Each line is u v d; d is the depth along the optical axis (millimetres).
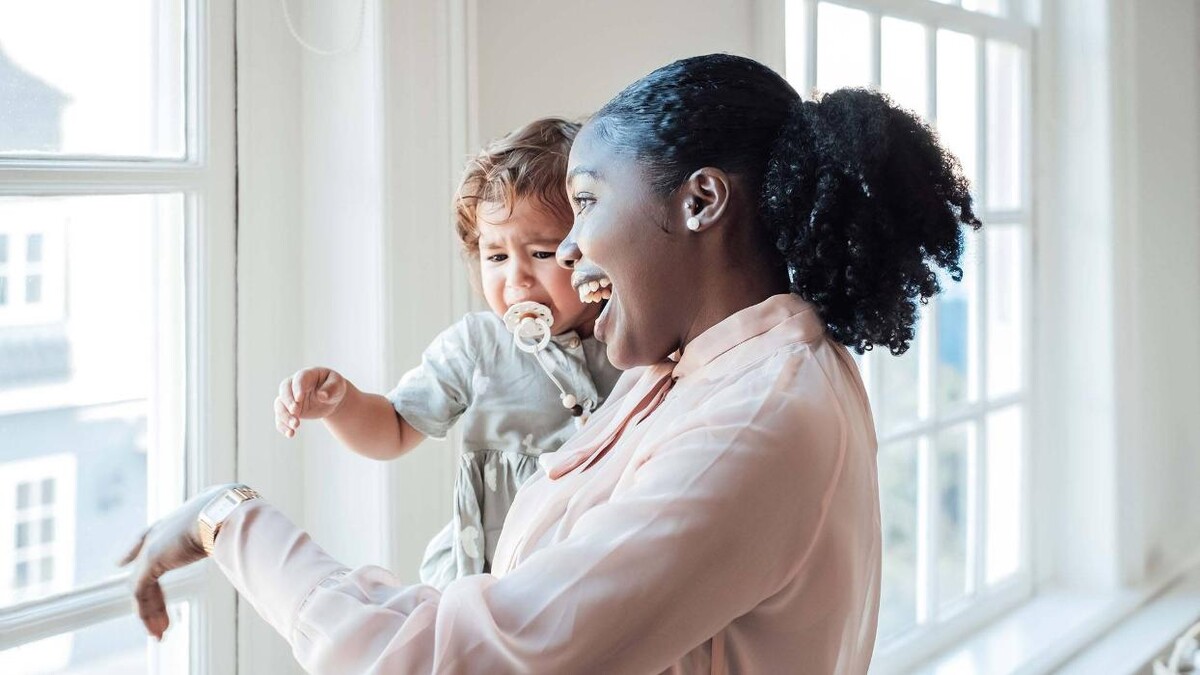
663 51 1528
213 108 1178
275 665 1275
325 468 1256
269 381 1236
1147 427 2742
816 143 720
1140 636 2422
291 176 1237
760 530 657
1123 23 2525
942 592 2312
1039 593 2596
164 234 1177
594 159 759
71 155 1093
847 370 780
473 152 1221
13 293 1060
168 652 1203
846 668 762
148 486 1182
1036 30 2525
